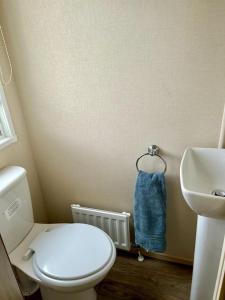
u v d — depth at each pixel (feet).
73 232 4.39
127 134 4.38
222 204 2.76
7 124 4.57
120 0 3.47
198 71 3.56
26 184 4.45
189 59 3.53
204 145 4.00
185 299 4.66
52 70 4.31
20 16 4.04
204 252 3.55
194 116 3.85
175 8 3.30
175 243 5.16
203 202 2.86
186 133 4.01
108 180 4.99
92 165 4.96
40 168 5.46
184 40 3.44
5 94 4.45
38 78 4.48
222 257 2.95
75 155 4.99
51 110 4.70
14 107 4.69
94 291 4.61
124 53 3.78
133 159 4.57
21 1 3.92
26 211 4.50
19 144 4.90
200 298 4.00
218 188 3.77
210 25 3.26
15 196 4.16
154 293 4.81
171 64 3.63
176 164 4.32
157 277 5.11
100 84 4.14
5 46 4.35
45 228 4.64
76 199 5.55
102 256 3.84
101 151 4.74
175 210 4.78
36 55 4.27
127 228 5.03
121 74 3.94
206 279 3.75
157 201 4.34
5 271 2.58
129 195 4.98
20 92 4.74
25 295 4.83
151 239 4.63
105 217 5.12
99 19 3.68
